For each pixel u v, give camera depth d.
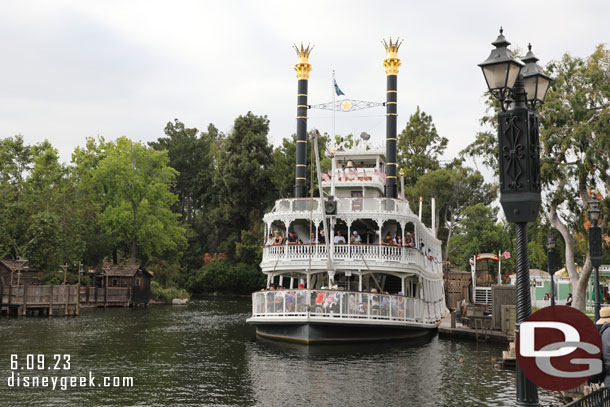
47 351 25.30
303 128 38.56
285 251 30.42
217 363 22.33
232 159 84.75
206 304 64.50
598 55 32.06
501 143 9.48
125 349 26.16
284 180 80.94
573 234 37.62
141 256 76.69
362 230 34.84
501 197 9.36
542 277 50.56
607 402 8.33
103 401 16.23
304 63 39.00
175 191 107.00
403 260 30.16
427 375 19.98
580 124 31.14
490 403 15.92
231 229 88.06
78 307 46.44
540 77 9.93
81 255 59.97
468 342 29.45
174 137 108.44
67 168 64.62
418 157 90.50
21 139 61.78
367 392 17.31
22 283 48.38
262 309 28.16
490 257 49.03
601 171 31.09
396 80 37.00
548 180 32.88
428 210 83.69
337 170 35.53
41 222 55.09
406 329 29.41
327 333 26.92
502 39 9.44
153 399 16.44
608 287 46.50
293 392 17.31
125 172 69.31
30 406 15.62
